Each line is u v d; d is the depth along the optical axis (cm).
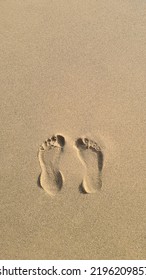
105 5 204
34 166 164
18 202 158
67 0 205
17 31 197
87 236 154
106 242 153
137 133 171
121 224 155
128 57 190
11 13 202
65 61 188
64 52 191
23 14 202
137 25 199
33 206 157
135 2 205
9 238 153
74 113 175
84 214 156
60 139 169
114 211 157
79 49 192
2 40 194
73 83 183
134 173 163
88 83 183
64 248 152
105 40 194
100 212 157
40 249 152
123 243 153
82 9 204
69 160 164
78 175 161
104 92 181
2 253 151
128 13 203
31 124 172
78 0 206
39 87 181
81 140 168
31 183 161
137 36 196
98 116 174
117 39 195
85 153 165
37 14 202
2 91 180
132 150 167
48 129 171
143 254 152
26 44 193
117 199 159
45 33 196
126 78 184
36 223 155
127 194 160
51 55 190
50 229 154
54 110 176
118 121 173
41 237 153
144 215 157
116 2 204
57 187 160
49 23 199
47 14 202
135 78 184
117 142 169
